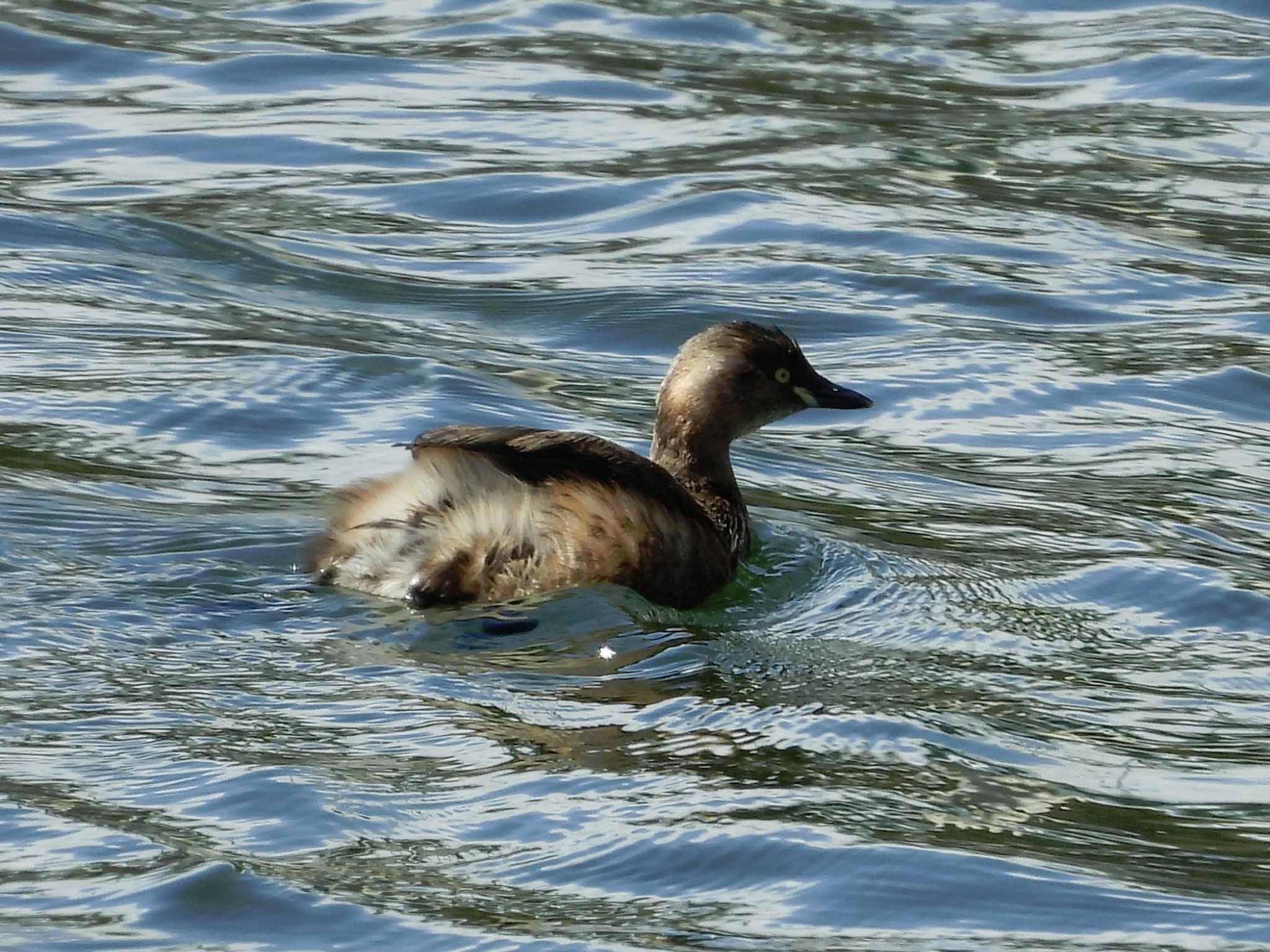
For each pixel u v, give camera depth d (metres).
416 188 19.77
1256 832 8.79
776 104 22.44
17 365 14.98
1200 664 10.92
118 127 21.06
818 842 8.39
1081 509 13.57
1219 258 18.69
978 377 16.06
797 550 12.65
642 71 23.38
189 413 14.27
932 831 8.59
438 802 8.67
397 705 9.67
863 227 19.05
